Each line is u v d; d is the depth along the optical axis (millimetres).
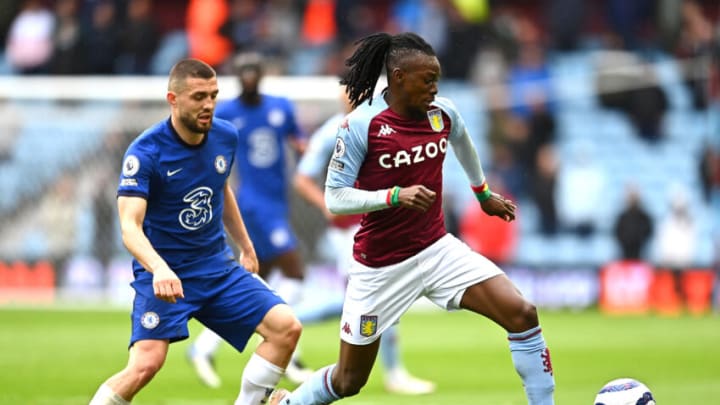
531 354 21016
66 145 64250
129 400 21125
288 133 36344
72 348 41844
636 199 63594
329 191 21141
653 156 76500
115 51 69188
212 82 21422
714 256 66938
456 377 35531
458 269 21359
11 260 62469
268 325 22109
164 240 22141
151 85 63781
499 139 69938
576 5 75500
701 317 58281
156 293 20219
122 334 46625
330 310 33438
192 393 31203
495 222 62812
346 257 34031
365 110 21047
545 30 85500
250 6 74562
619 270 62438
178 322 21719
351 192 20766
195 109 21281
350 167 20984
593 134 77125
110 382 21062
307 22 75750
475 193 23016
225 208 23500
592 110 77438
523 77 71938
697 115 77688
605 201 74625
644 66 76875
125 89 63594
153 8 85688
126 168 21438
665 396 30812
